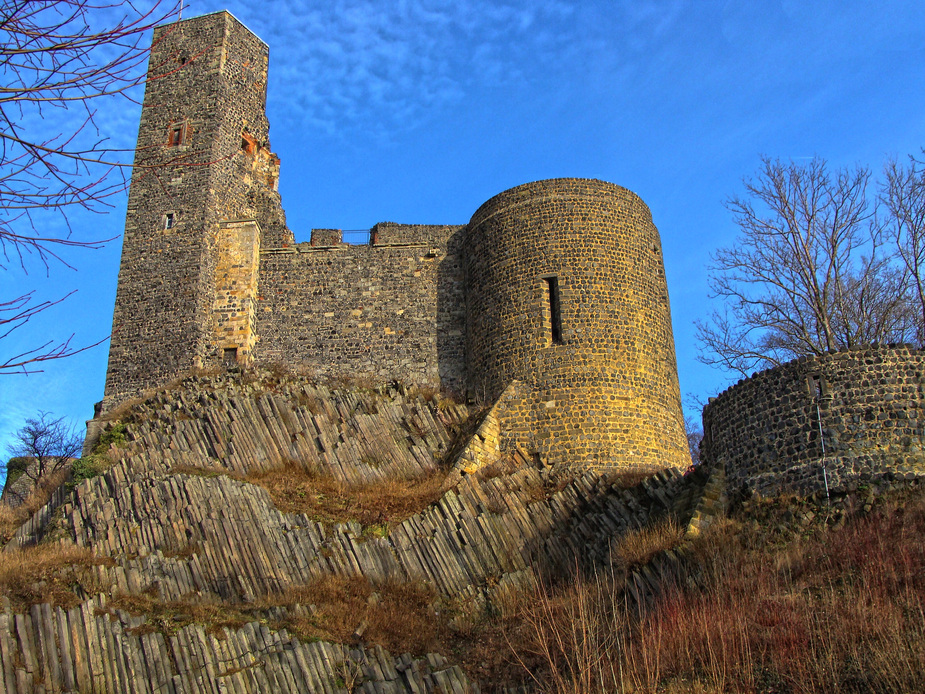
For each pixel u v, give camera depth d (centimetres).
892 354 2286
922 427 2195
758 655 1689
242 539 2628
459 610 2467
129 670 2025
